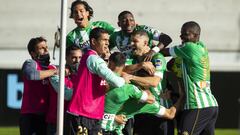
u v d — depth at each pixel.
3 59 41.59
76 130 18.77
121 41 22.59
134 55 21.38
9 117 36.31
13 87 36.44
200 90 21.20
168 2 42.41
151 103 20.28
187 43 21.19
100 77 18.94
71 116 18.88
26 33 42.09
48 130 21.78
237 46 42.91
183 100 21.25
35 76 20.88
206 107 21.16
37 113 21.92
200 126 21.17
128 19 22.28
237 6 42.88
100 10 41.88
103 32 19.20
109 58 19.61
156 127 21.31
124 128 21.45
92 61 18.70
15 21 42.12
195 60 21.06
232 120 37.06
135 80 20.08
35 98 21.92
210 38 42.75
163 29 42.31
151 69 20.28
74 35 23.09
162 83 21.28
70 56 20.81
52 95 21.34
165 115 20.62
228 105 37.19
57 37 22.28
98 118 19.03
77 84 18.92
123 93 19.70
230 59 42.22
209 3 42.69
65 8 18.45
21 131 22.02
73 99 18.91
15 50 41.88
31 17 42.16
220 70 40.09
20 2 42.19
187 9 42.50
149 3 42.25
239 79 37.38
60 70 18.39
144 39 21.00
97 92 18.98
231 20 42.91
